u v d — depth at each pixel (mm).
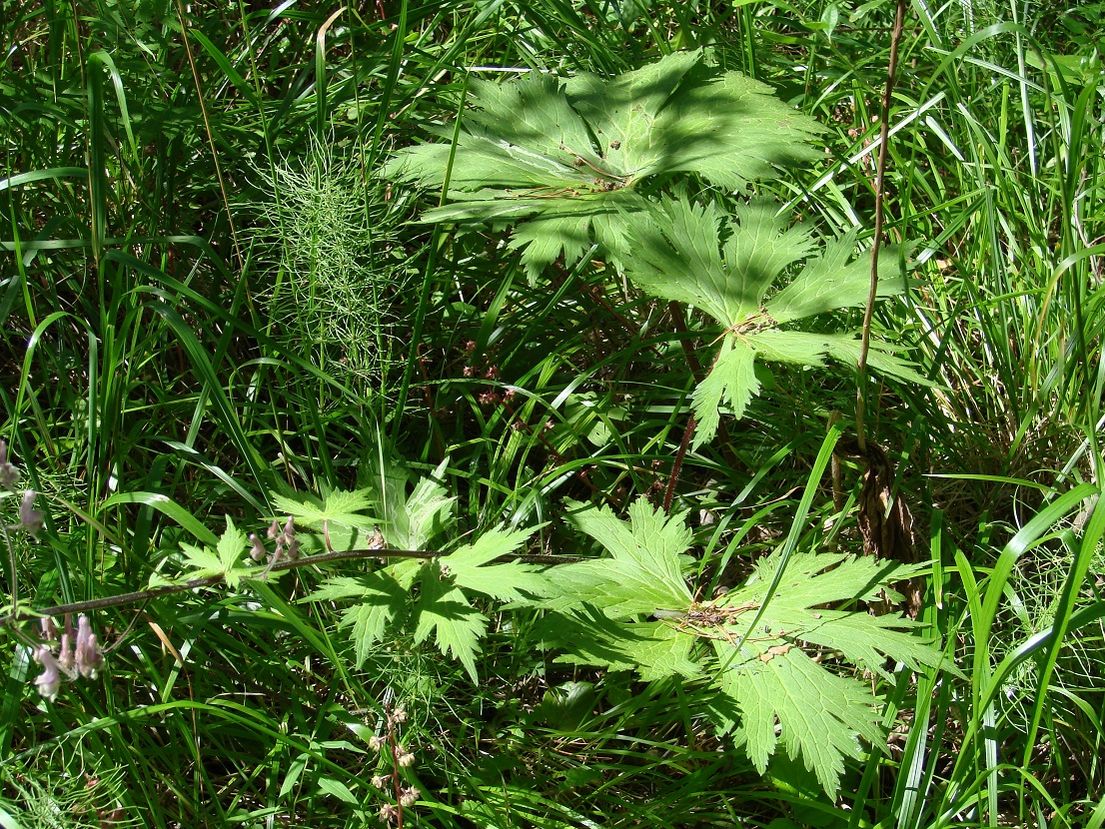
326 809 1090
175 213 1349
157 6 1378
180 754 1092
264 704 1127
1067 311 1309
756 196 1193
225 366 1312
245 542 995
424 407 1303
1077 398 1284
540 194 1266
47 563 1103
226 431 1206
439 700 1104
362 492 1112
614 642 1047
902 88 1588
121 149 1322
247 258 1261
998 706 1111
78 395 1268
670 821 1086
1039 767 1131
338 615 1133
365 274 1208
